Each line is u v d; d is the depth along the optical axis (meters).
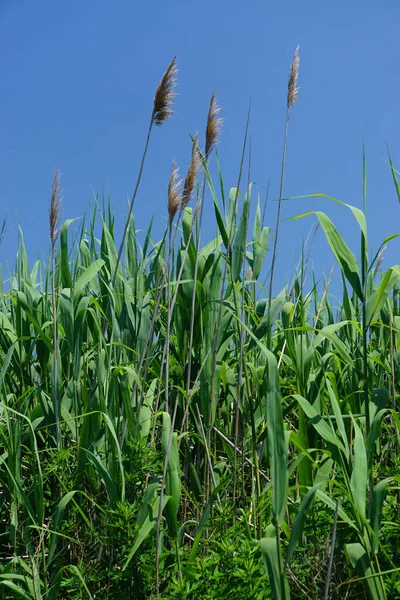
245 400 3.87
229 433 3.95
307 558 3.28
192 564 3.30
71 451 3.79
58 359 3.85
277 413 2.98
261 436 3.69
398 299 4.23
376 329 4.24
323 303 4.36
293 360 3.66
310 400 3.56
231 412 4.06
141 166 3.73
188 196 3.60
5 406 3.52
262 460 3.94
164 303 4.11
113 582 3.45
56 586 3.41
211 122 3.65
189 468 3.81
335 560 3.28
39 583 3.39
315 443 3.56
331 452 3.19
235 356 4.11
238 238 3.80
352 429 3.71
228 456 3.88
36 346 4.09
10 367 4.10
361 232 3.17
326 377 3.33
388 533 3.28
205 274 3.98
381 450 3.82
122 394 3.66
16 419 3.75
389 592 3.15
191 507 3.85
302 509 2.97
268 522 3.53
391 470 3.46
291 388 3.84
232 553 3.33
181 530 3.44
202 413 3.77
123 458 3.58
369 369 3.51
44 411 3.82
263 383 3.78
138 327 3.96
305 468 3.46
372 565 3.03
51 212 3.70
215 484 3.68
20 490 3.47
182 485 3.74
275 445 2.97
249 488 3.94
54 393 3.73
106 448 3.77
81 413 3.87
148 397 3.83
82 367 4.04
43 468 3.81
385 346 3.82
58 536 3.63
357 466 3.06
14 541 3.50
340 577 3.27
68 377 4.00
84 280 3.89
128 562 3.28
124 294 3.93
